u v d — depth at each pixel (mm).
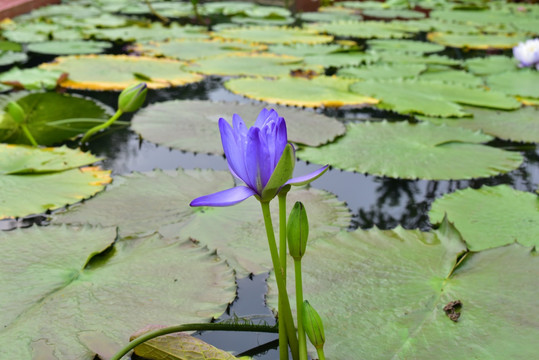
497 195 1137
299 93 1495
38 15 2441
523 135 1346
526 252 976
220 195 690
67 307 930
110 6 2865
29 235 1013
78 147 1237
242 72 1642
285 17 2820
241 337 938
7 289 945
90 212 1080
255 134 666
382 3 3436
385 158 1235
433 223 1093
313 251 1003
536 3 3578
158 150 1269
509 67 1773
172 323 919
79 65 1609
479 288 946
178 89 1550
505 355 835
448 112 1426
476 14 3020
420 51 1990
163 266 979
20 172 1140
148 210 1086
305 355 759
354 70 1703
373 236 1020
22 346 848
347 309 936
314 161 1223
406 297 945
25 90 1475
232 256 1015
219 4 3117
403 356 851
